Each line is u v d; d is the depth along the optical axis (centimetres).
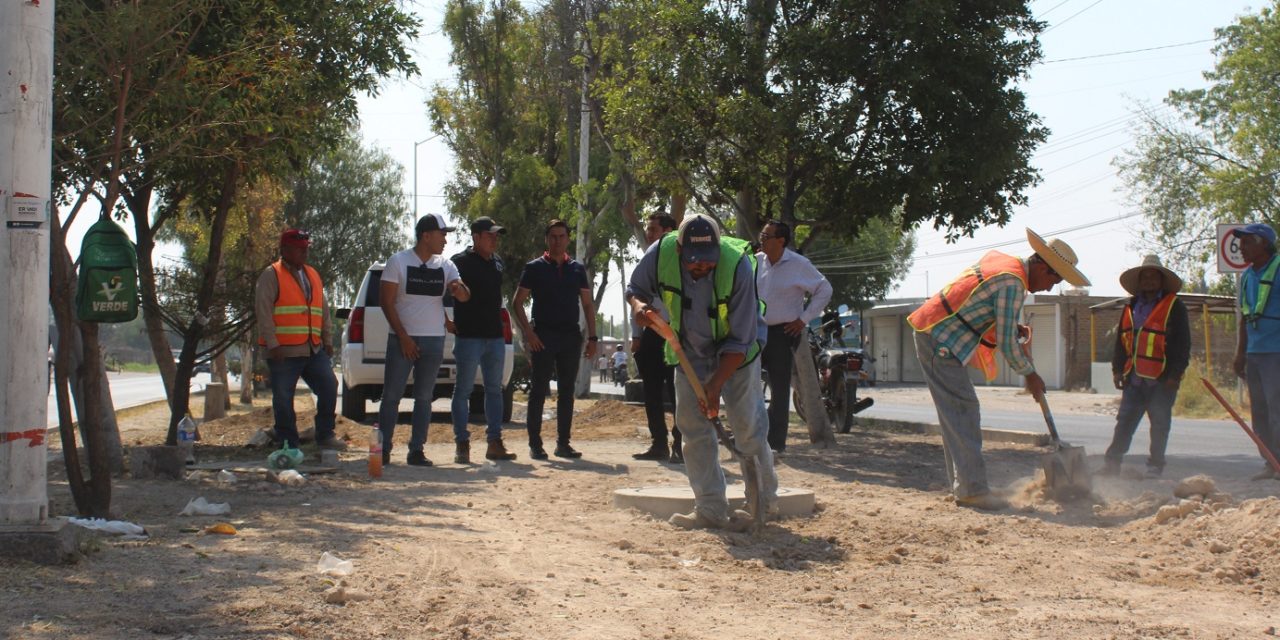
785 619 443
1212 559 549
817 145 1236
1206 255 3006
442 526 628
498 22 3709
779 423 1022
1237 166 2902
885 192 1245
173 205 1245
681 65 1316
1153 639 419
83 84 783
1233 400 2277
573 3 2581
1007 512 702
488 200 3662
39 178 513
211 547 545
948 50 1180
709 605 464
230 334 1208
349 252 4494
